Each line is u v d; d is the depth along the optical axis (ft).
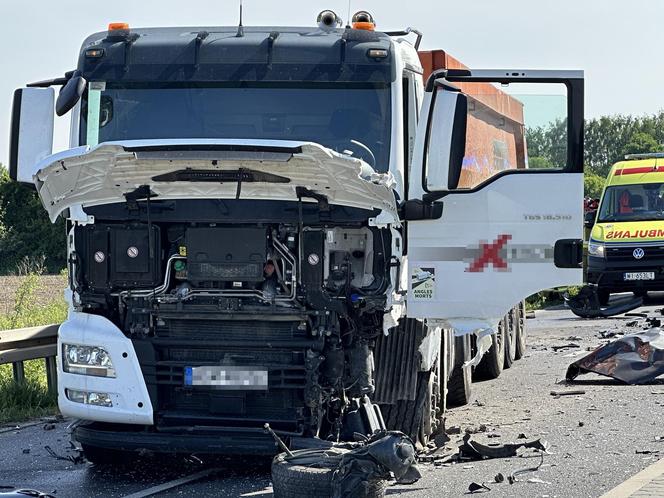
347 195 26.03
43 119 28.25
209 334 27.04
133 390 26.76
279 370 26.71
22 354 39.81
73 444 31.14
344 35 28.58
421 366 29.19
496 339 47.19
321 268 26.48
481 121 30.73
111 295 27.32
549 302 91.56
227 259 26.55
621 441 31.45
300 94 28.22
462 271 27.14
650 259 76.59
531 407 39.11
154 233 26.99
